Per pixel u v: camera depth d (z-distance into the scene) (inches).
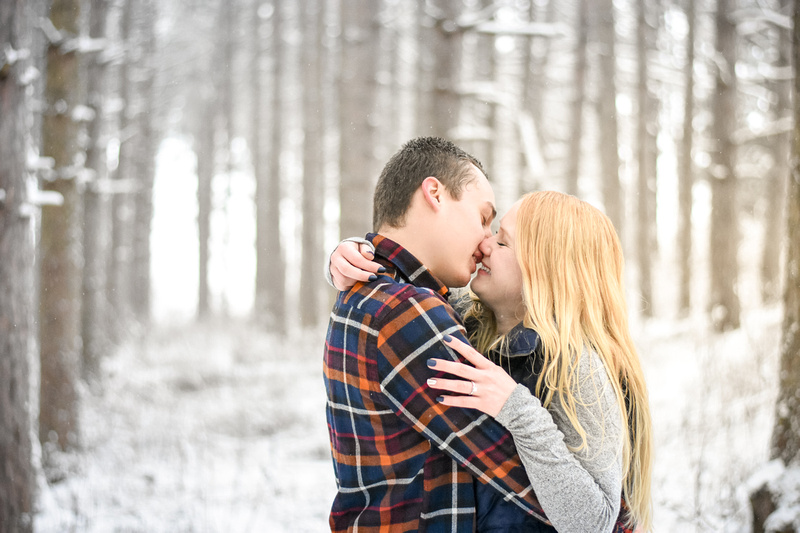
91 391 316.8
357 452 57.1
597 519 51.0
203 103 872.9
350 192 362.6
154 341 513.3
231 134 793.6
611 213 540.1
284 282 647.1
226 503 173.3
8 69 143.5
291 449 229.0
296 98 842.8
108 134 559.8
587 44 604.4
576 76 552.1
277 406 281.9
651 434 62.7
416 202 61.3
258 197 797.9
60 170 237.5
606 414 55.0
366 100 377.7
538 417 51.5
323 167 728.3
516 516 54.9
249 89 886.4
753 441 164.4
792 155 122.2
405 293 55.7
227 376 366.0
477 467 52.3
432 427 52.7
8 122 145.6
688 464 157.8
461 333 54.7
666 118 765.3
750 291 571.8
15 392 146.0
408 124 784.3
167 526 157.0
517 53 669.9
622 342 61.2
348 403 57.0
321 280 701.9
